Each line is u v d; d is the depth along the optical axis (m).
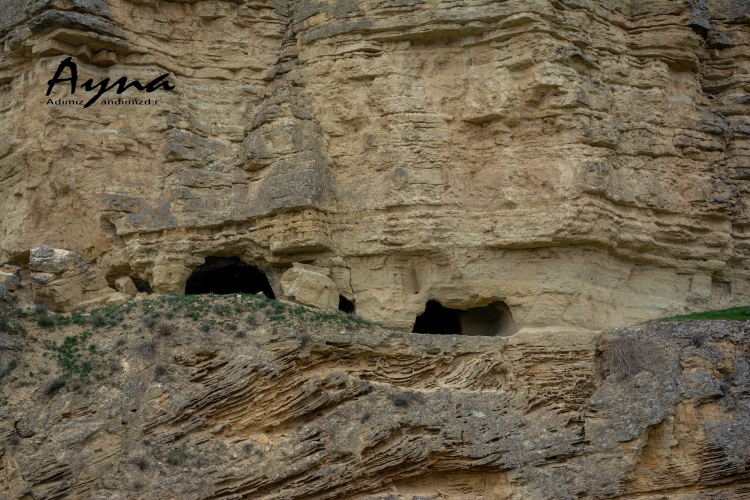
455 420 21.27
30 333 21.14
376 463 20.48
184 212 24.53
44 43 24.45
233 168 25.23
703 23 26.16
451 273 23.78
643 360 22.17
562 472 21.23
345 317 22.48
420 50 25.05
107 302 22.81
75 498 19.02
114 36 24.83
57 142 24.39
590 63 24.70
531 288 23.58
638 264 25.06
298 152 24.39
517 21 24.12
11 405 19.72
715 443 21.31
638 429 21.39
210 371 20.75
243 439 20.19
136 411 19.95
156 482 19.14
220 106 25.86
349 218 24.27
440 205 23.83
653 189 24.81
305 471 19.97
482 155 24.47
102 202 24.38
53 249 22.61
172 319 21.61
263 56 26.23
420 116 24.44
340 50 25.14
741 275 26.47
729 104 27.30
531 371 22.67
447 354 22.44
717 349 22.38
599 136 23.97
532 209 23.59
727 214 25.56
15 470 19.02
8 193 26.11
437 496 21.00
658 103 25.58
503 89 24.30
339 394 20.84
